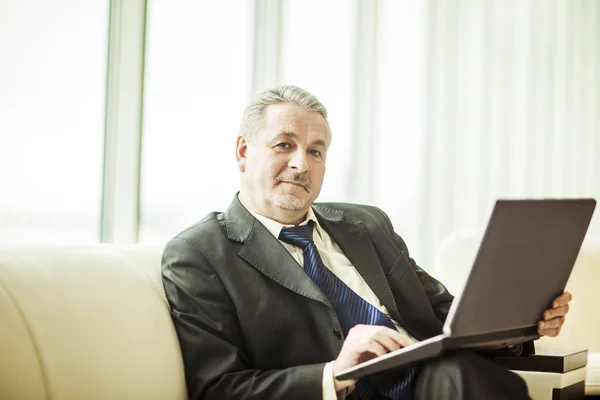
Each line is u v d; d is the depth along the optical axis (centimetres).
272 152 207
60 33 250
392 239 232
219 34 300
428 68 359
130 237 266
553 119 387
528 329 175
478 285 152
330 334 191
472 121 369
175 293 188
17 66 241
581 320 292
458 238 293
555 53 388
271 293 191
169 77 286
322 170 214
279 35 319
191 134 290
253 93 310
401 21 354
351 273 216
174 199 285
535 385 194
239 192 219
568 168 391
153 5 282
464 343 156
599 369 254
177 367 179
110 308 173
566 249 172
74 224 254
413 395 177
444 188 361
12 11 240
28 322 155
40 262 171
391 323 199
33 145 245
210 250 193
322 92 334
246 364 185
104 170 261
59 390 154
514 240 156
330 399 170
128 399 165
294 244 207
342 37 339
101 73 260
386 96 350
